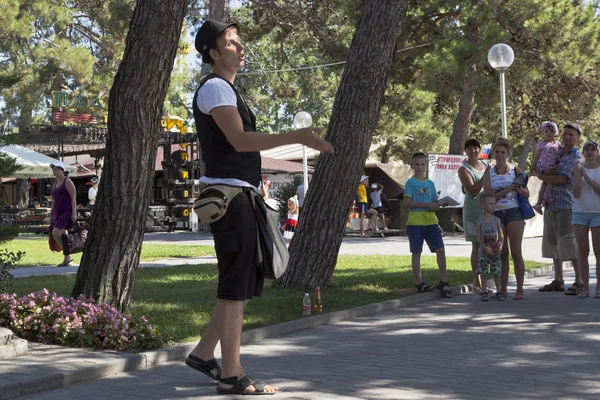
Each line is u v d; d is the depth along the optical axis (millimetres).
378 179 30531
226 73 5547
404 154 47406
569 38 29750
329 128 11164
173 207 32688
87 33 44312
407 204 11289
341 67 32281
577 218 10859
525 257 17531
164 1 7945
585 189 10750
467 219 11625
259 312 9133
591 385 5809
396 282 12148
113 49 41688
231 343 5582
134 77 7953
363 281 12273
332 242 11141
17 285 11305
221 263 5527
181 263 16328
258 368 6594
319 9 31516
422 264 15633
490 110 35750
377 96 11047
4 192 46000
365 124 11047
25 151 29156
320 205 11102
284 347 7582
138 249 8273
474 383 5914
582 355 6914
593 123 35969
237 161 5457
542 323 8711
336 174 11047
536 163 11578
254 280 5598
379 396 5555
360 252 20078
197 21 37000
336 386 5883
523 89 31859
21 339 6832
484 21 28172
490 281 12664
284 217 31406
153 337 7109
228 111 5254
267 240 5547
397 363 6719
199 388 5848
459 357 6934
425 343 7664
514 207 10875
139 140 8078
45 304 7641
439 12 30266
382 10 10906
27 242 23938
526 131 34688
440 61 28516
